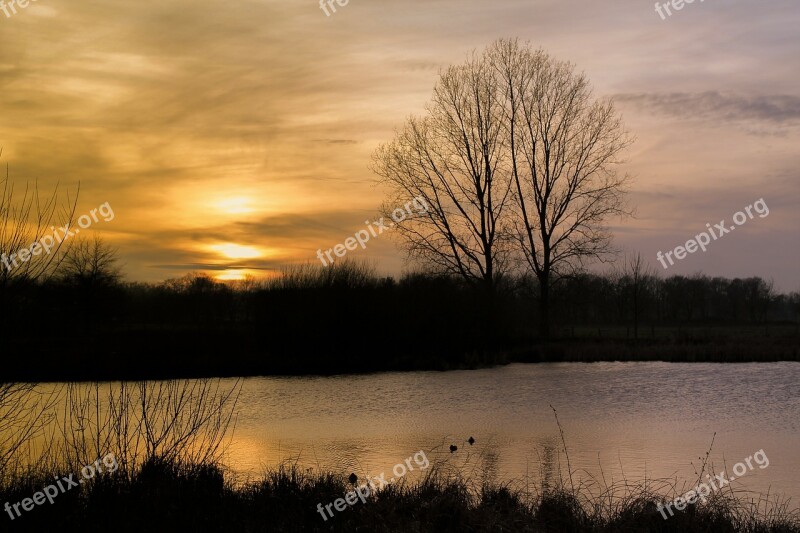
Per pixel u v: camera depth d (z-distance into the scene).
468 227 47.44
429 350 41.16
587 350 42.25
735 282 94.88
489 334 43.06
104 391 24.73
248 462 15.19
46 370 30.38
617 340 48.75
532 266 47.62
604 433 19.34
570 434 19.16
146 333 39.56
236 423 20.61
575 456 16.22
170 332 40.19
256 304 41.09
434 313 42.09
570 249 47.06
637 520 9.88
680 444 17.80
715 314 95.62
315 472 13.59
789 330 71.62
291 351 39.88
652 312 86.56
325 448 17.03
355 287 41.66
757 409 23.83
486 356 40.53
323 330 40.34
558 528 9.80
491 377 33.78
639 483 13.51
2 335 9.41
